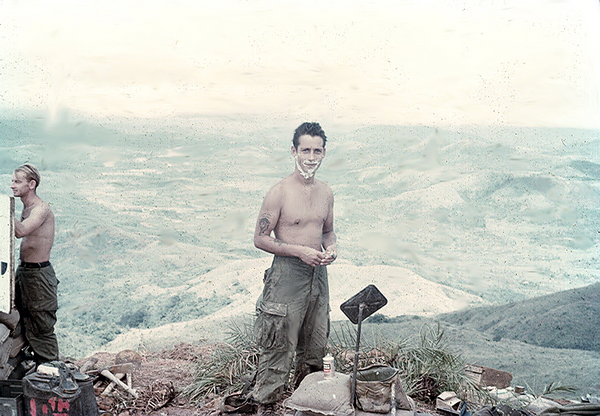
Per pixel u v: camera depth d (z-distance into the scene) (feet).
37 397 11.45
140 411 13.91
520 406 14.32
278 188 13.55
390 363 15.21
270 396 13.24
